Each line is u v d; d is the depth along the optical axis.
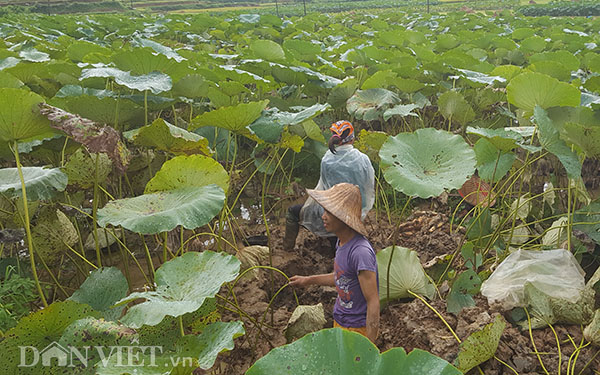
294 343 2.07
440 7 55.00
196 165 3.43
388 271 3.74
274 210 6.80
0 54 7.43
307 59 10.41
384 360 2.00
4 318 3.51
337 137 4.77
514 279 3.78
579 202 5.49
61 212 4.26
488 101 7.41
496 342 3.05
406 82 7.40
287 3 85.12
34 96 3.04
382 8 57.16
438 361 1.97
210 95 6.17
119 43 12.95
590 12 36.59
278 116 4.95
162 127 3.79
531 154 6.54
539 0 57.19
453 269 4.44
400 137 3.73
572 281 3.72
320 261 5.38
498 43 13.20
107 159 4.23
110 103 4.72
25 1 63.31
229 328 2.58
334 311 3.50
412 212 6.42
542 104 4.58
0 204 4.14
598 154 4.10
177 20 22.33
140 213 3.15
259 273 4.62
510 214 4.95
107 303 3.43
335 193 3.28
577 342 3.39
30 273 4.66
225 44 16.17
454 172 3.49
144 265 5.28
